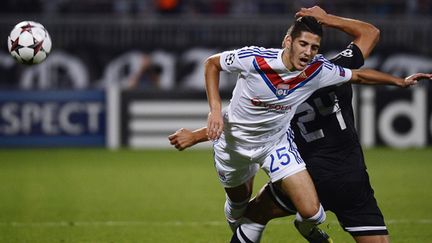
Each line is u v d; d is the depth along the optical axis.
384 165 47.22
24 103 55.34
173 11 59.50
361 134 55.06
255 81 19.20
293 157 19.75
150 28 58.91
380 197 35.75
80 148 56.16
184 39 58.91
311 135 20.20
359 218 19.89
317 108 20.00
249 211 20.95
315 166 20.09
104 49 58.81
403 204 33.78
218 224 29.39
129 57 58.94
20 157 52.00
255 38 58.88
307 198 19.25
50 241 25.94
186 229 28.33
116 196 36.66
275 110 19.56
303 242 25.66
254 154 20.27
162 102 55.56
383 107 54.94
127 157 52.34
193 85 59.09
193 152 56.03
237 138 20.28
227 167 20.92
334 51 58.12
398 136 55.19
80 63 58.78
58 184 40.66
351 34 21.27
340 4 64.56
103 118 56.00
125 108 55.81
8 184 40.62
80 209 32.97
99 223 29.59
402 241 25.75
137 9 65.12
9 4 62.88
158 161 50.56
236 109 19.97
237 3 64.94
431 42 58.59
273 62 18.86
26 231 27.86
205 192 37.91
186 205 34.06
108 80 58.97
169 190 38.53
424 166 46.62
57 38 58.59
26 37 23.48
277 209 20.52
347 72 19.56
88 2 64.62
